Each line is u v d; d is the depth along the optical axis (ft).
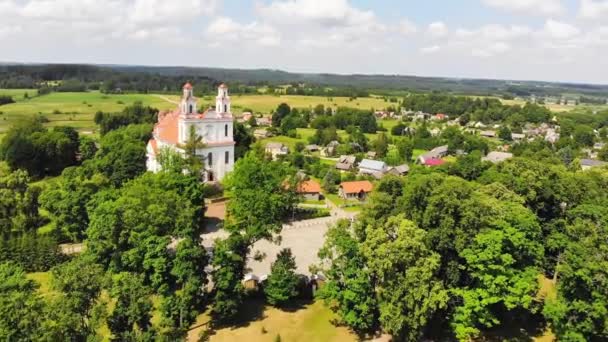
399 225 194.39
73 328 150.30
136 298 172.86
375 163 577.43
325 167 544.62
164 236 215.92
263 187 259.80
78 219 283.59
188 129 411.34
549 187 249.34
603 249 187.32
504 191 239.09
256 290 234.99
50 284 181.78
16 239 259.60
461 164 438.81
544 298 225.56
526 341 202.90
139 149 430.61
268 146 654.53
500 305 215.31
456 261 201.87
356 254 200.23
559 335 193.88
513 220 208.44
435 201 200.54
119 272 214.90
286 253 227.61
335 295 202.18
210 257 231.91
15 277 155.53
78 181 304.91
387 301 192.13
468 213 197.16
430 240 198.18
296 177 388.78
